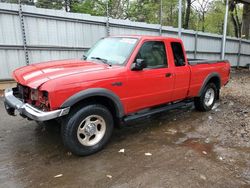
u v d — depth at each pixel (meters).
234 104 7.55
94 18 9.95
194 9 28.61
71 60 4.89
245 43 19.11
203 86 6.18
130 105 4.50
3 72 8.23
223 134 5.11
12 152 4.13
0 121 5.52
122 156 4.06
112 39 5.11
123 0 21.41
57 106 3.55
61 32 9.24
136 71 4.46
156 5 22.42
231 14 26.39
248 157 4.14
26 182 3.33
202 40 15.48
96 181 3.37
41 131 4.99
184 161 3.94
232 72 16.36
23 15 8.30
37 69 4.22
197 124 5.67
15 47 8.31
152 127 5.42
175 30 13.33
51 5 13.20
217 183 3.38
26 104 3.91
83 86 3.77
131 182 3.35
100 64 4.44
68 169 3.65
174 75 5.21
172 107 5.51
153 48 4.86
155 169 3.68
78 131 3.85
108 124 4.20
